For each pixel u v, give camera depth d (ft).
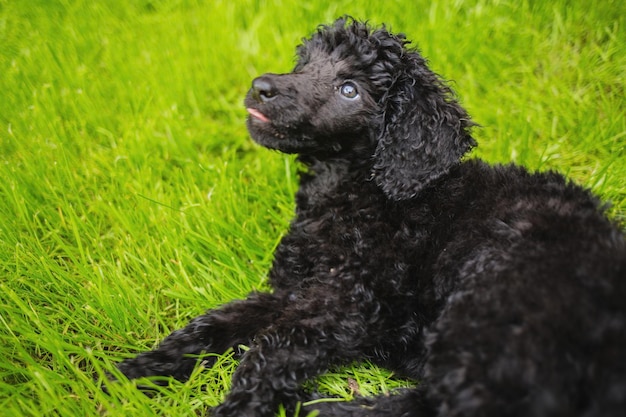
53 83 14.73
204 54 16.02
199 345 9.00
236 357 9.09
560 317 6.06
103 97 14.71
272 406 8.07
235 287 10.12
